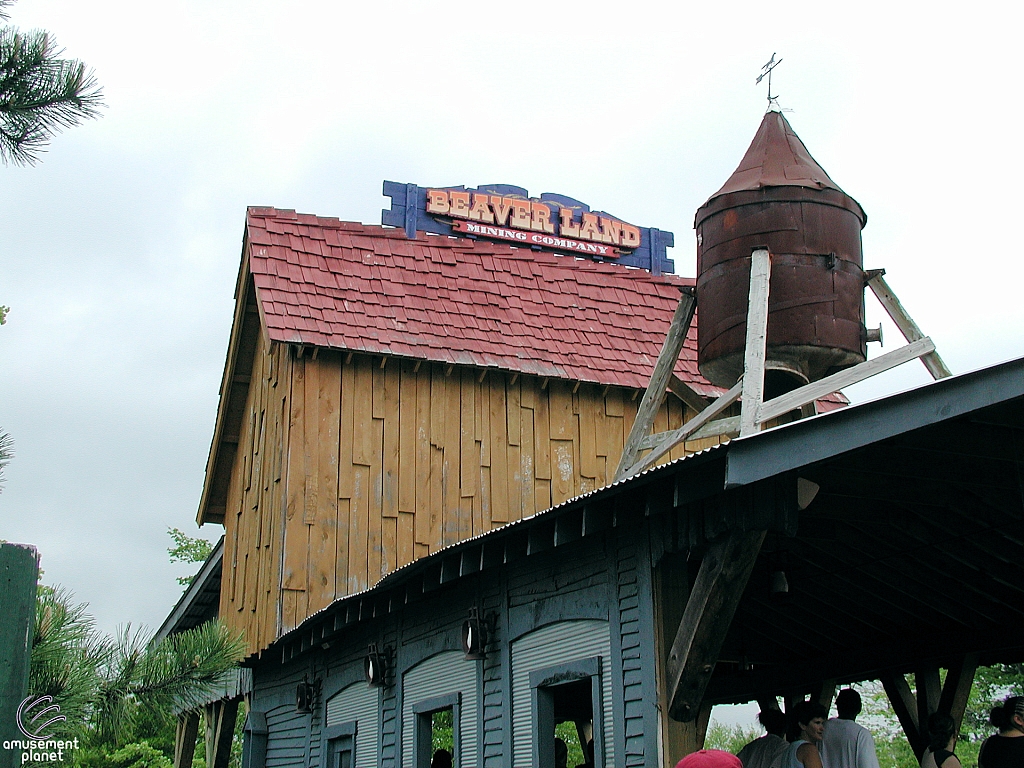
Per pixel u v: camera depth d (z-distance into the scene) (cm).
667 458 1645
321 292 1586
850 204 1054
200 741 2400
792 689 1136
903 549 818
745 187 1051
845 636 1038
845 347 1009
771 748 704
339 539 1464
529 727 889
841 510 738
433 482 1535
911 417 545
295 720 1463
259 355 1744
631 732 757
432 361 1560
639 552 775
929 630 976
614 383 1639
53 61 575
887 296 1033
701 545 711
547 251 1842
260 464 1650
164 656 472
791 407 910
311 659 1426
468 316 1648
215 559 1914
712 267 1059
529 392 1623
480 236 1791
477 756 960
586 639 834
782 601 905
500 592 966
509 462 1582
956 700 946
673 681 722
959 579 852
